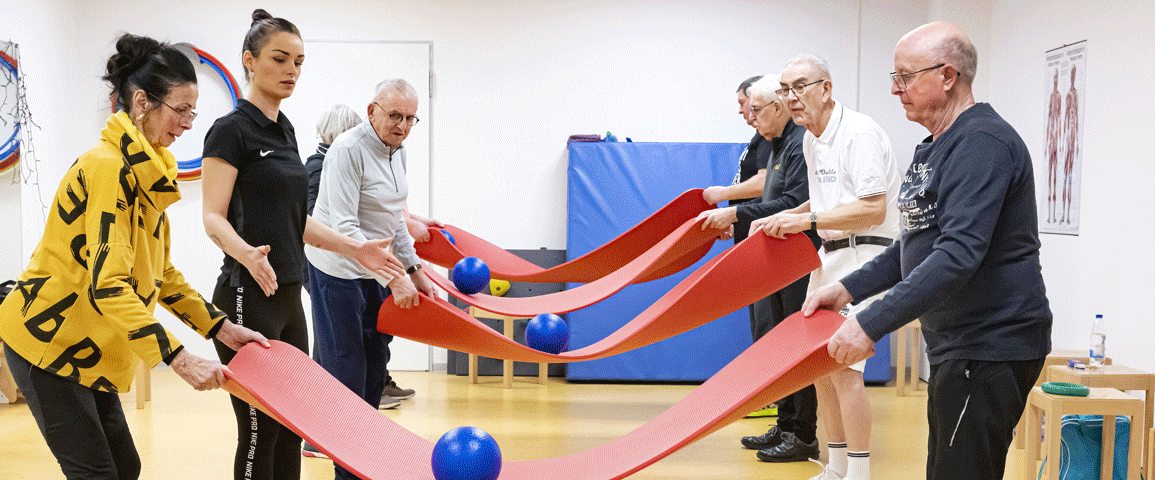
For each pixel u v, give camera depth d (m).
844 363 2.00
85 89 5.83
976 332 1.97
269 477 2.38
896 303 1.90
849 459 3.14
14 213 5.11
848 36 5.95
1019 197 1.94
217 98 5.84
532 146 6.00
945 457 2.02
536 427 4.43
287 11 5.85
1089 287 4.35
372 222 3.06
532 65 5.97
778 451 3.85
